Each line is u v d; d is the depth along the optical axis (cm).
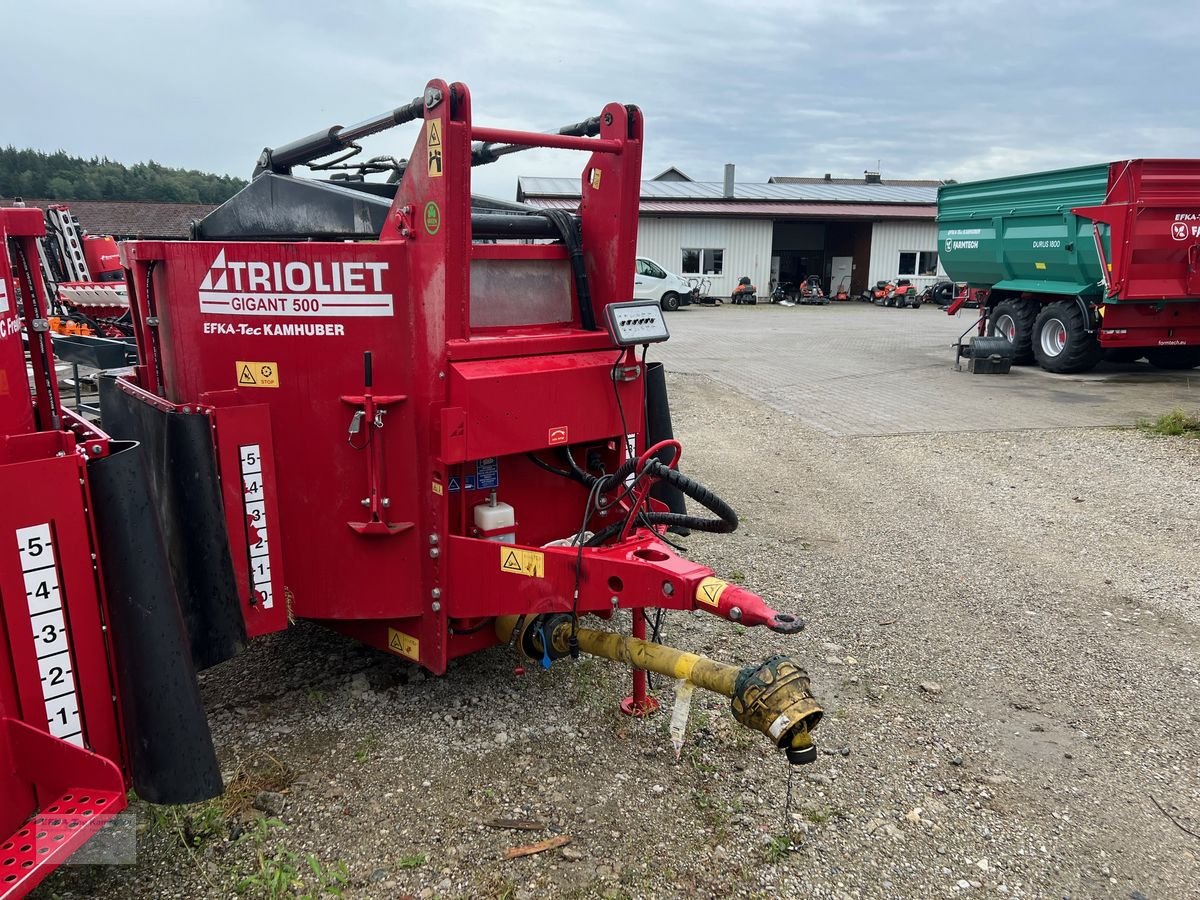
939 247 1480
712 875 251
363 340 291
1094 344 1201
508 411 296
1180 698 363
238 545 301
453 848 258
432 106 269
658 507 434
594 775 296
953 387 1152
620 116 321
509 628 321
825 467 743
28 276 222
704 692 354
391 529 304
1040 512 620
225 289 300
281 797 279
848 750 318
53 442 212
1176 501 643
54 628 210
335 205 332
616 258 334
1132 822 283
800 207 3347
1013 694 364
